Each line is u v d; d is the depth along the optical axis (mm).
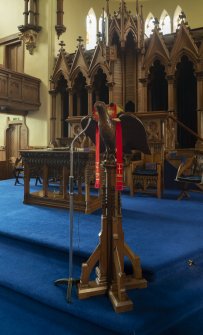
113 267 2629
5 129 13828
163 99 11086
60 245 3361
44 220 4617
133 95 11008
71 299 2562
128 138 2824
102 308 2430
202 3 15094
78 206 5230
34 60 13000
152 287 2713
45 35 12719
